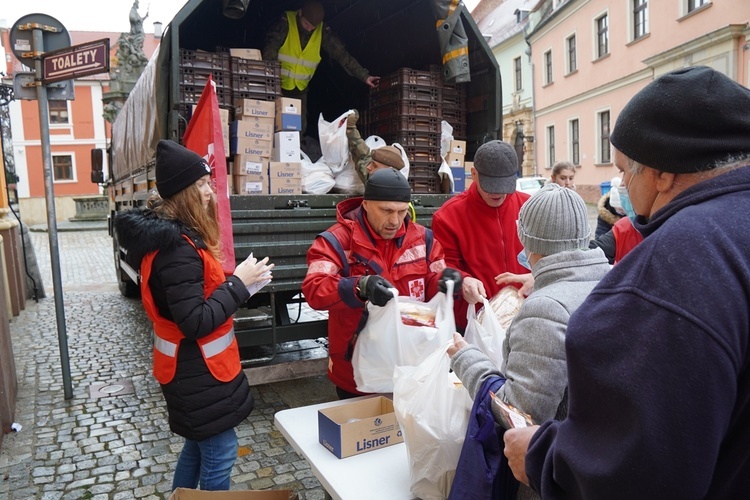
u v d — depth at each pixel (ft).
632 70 72.13
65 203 99.09
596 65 79.61
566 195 4.86
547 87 94.02
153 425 12.69
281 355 14.30
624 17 72.54
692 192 3.15
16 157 101.55
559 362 4.38
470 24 14.23
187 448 7.76
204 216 7.04
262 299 13.76
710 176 3.15
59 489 10.03
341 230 8.07
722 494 2.90
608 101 77.97
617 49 74.64
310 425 6.99
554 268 4.78
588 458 2.97
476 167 9.33
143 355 18.02
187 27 16.31
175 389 6.96
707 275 2.76
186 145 10.69
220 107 12.95
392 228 7.86
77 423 12.82
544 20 91.25
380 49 18.79
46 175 14.02
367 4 17.19
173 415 7.09
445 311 7.11
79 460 11.08
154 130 13.51
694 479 2.67
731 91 3.09
